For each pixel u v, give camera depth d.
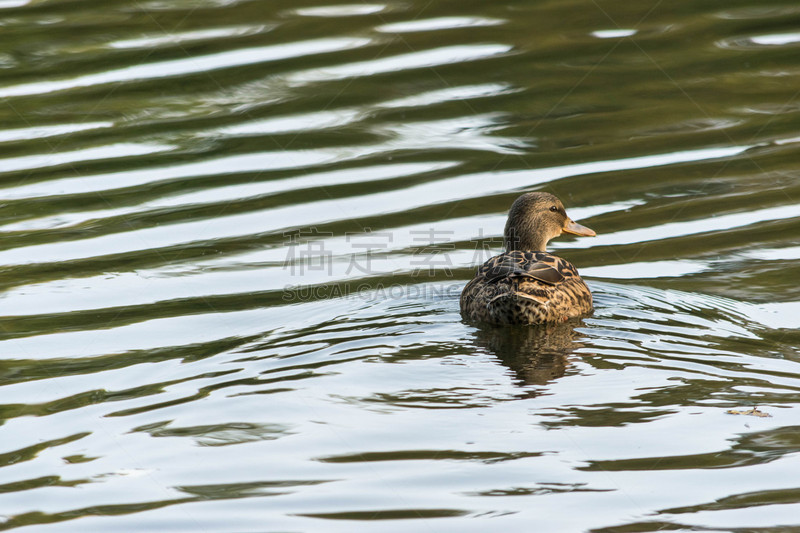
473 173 16.83
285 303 12.83
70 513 8.12
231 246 14.73
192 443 9.12
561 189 16.17
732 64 20.17
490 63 20.36
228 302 12.91
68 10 23.42
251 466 8.66
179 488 8.43
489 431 9.02
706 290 12.77
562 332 11.35
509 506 8.02
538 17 22.58
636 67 20.20
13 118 18.73
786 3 23.16
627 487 8.21
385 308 12.50
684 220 15.05
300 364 10.66
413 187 16.42
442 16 22.67
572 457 8.61
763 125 17.97
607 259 14.09
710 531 7.66
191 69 20.19
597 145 17.52
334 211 15.73
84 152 17.64
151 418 9.60
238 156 17.50
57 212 15.79
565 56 20.64
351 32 21.77
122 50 21.12
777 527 7.68
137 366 10.88
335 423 9.29
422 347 11.04
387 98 19.14
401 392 9.84
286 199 16.17
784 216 14.99
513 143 17.70
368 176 16.83
